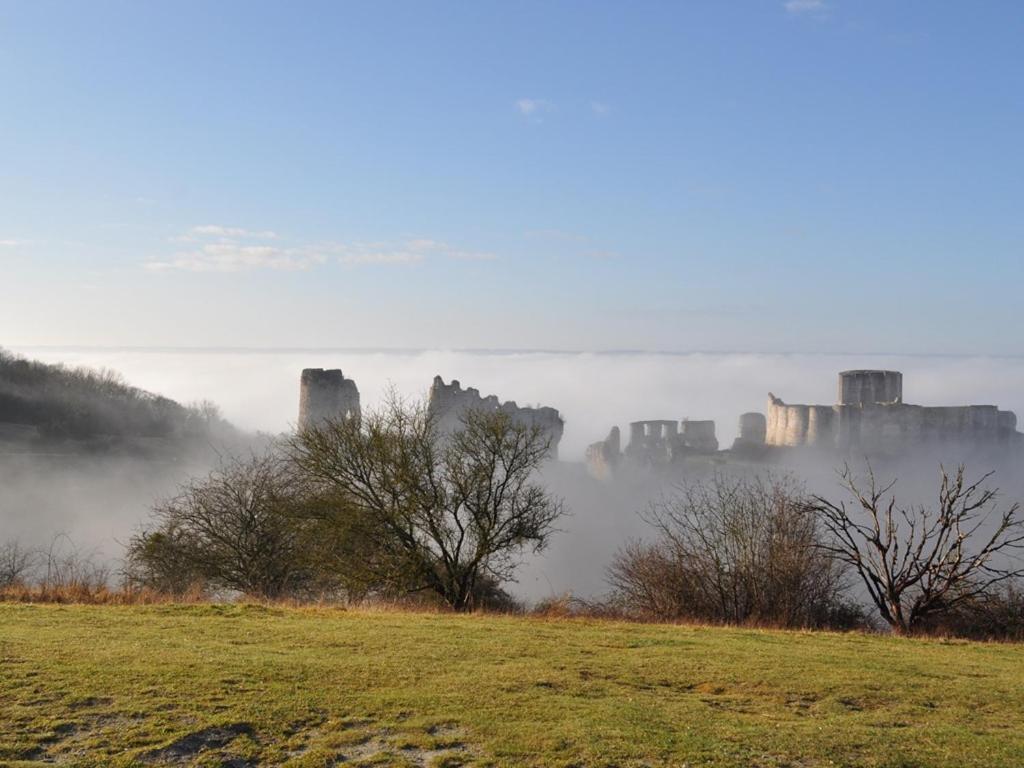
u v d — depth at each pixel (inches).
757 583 1039.0
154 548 1245.7
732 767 361.7
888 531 1029.8
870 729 421.1
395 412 1178.6
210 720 389.7
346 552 1120.8
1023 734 426.6
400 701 430.0
